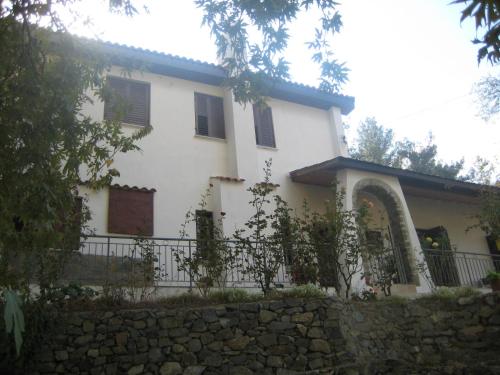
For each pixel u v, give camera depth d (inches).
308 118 656.4
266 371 333.7
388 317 406.3
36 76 256.7
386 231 568.1
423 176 589.9
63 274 367.9
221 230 492.7
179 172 528.7
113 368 309.1
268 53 337.7
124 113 307.9
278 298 378.3
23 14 262.1
